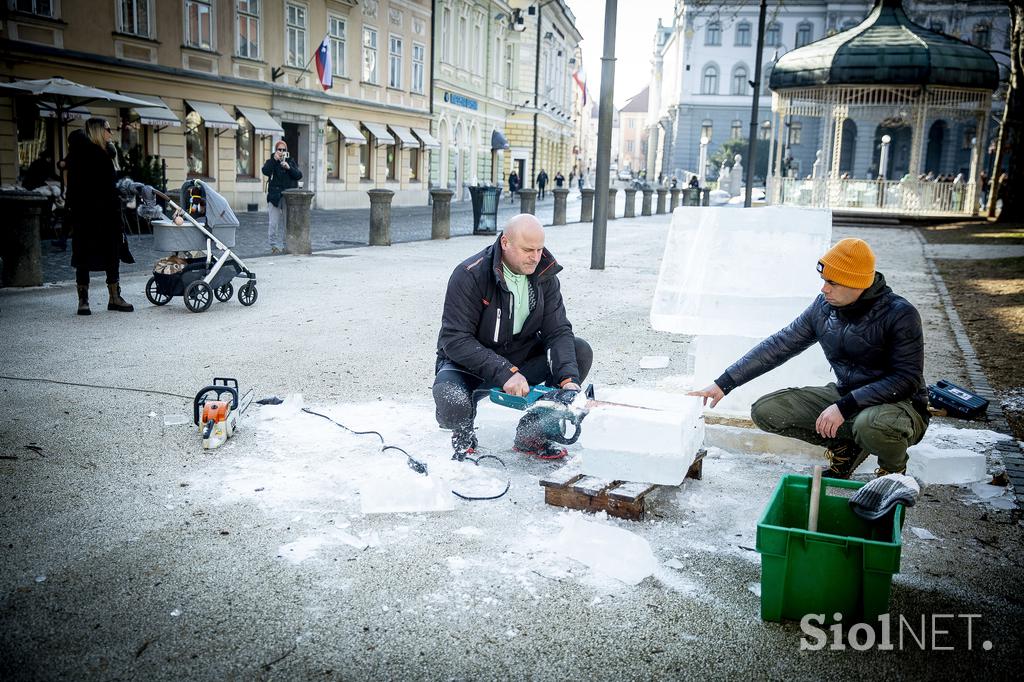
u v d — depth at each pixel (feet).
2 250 31.50
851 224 85.87
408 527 11.41
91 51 65.51
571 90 238.27
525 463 14.07
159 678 7.95
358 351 22.15
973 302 33.53
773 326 14.98
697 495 12.89
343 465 13.70
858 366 12.85
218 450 14.29
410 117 117.29
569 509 12.17
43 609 9.09
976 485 13.69
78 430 15.08
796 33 226.99
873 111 98.32
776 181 94.63
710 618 9.30
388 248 50.96
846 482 10.32
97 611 9.09
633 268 42.57
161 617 9.00
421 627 8.95
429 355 21.91
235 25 81.15
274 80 87.25
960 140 210.79
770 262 15.34
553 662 8.40
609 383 19.39
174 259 27.37
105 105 58.90
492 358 13.82
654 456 11.97
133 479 12.87
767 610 9.20
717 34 230.68
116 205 26.50
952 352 23.97
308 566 10.22
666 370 20.81
